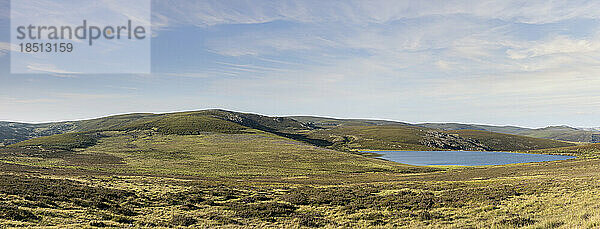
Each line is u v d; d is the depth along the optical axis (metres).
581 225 16.52
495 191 35.41
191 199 35.75
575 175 48.06
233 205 33.53
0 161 81.12
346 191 41.50
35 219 23.27
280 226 25.47
